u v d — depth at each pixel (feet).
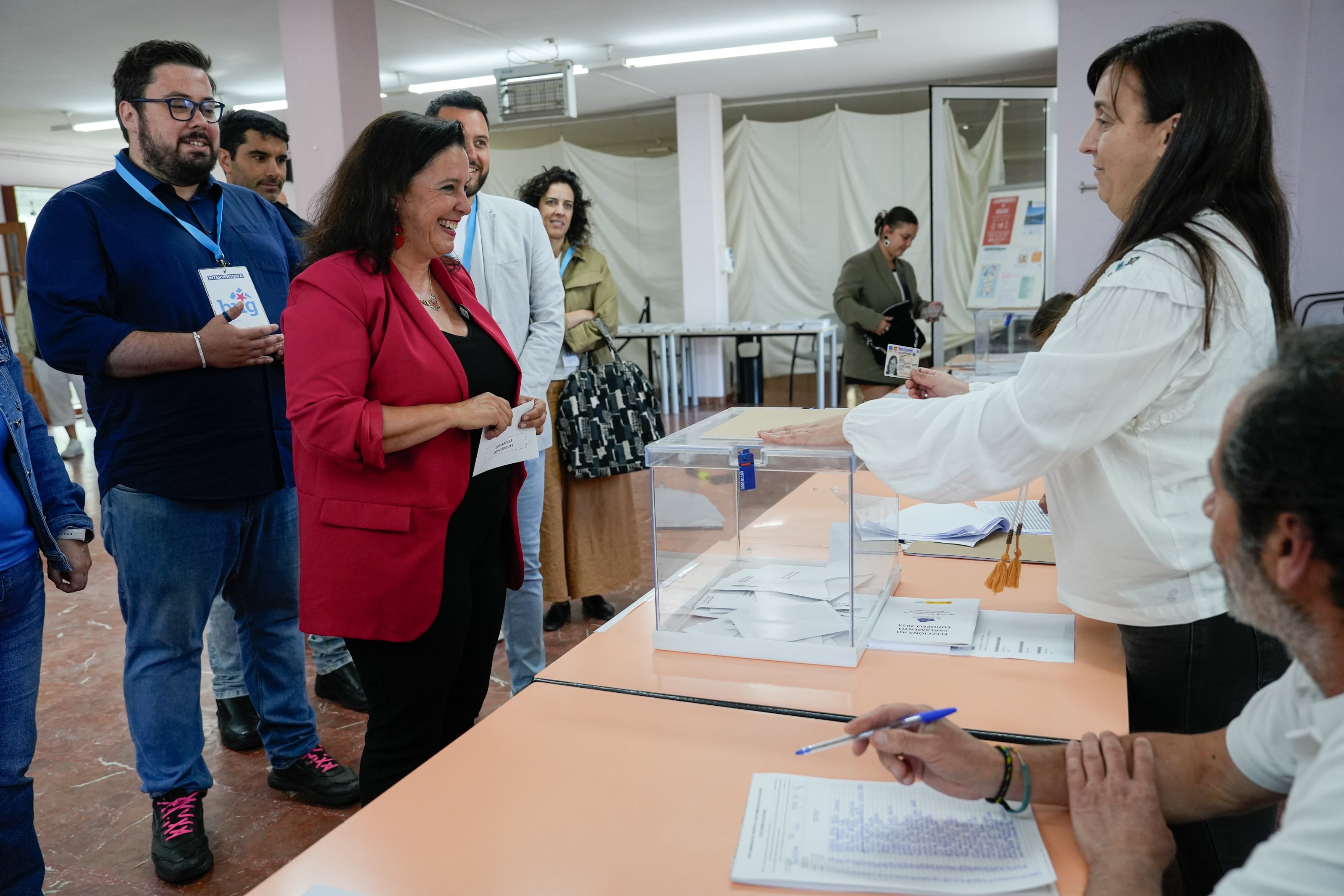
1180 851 4.03
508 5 19.52
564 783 3.49
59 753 8.77
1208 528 3.86
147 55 6.52
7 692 5.53
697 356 29.84
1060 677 4.19
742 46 23.67
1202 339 3.71
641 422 10.75
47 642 11.71
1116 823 2.99
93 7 18.62
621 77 26.53
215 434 6.73
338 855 3.08
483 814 3.30
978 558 5.90
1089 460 4.00
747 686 4.27
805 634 4.58
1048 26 22.76
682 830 3.17
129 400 6.54
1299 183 15.58
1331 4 15.03
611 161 31.81
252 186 9.48
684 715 4.00
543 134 32.55
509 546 6.09
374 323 5.01
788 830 3.12
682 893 2.86
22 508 5.68
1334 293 15.55
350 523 5.04
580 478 10.62
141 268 6.57
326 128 16.47
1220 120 3.76
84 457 24.25
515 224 8.28
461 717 6.03
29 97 26.78
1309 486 1.98
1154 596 3.97
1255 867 2.03
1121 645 4.51
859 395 24.07
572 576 10.96
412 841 3.16
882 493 4.90
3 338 5.84
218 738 8.96
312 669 10.53
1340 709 2.18
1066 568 4.28
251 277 7.14
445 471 5.14
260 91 27.40
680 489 4.68
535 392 8.39
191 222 7.00
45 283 6.34
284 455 7.20
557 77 20.86
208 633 9.00
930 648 4.55
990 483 3.99
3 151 33.24
